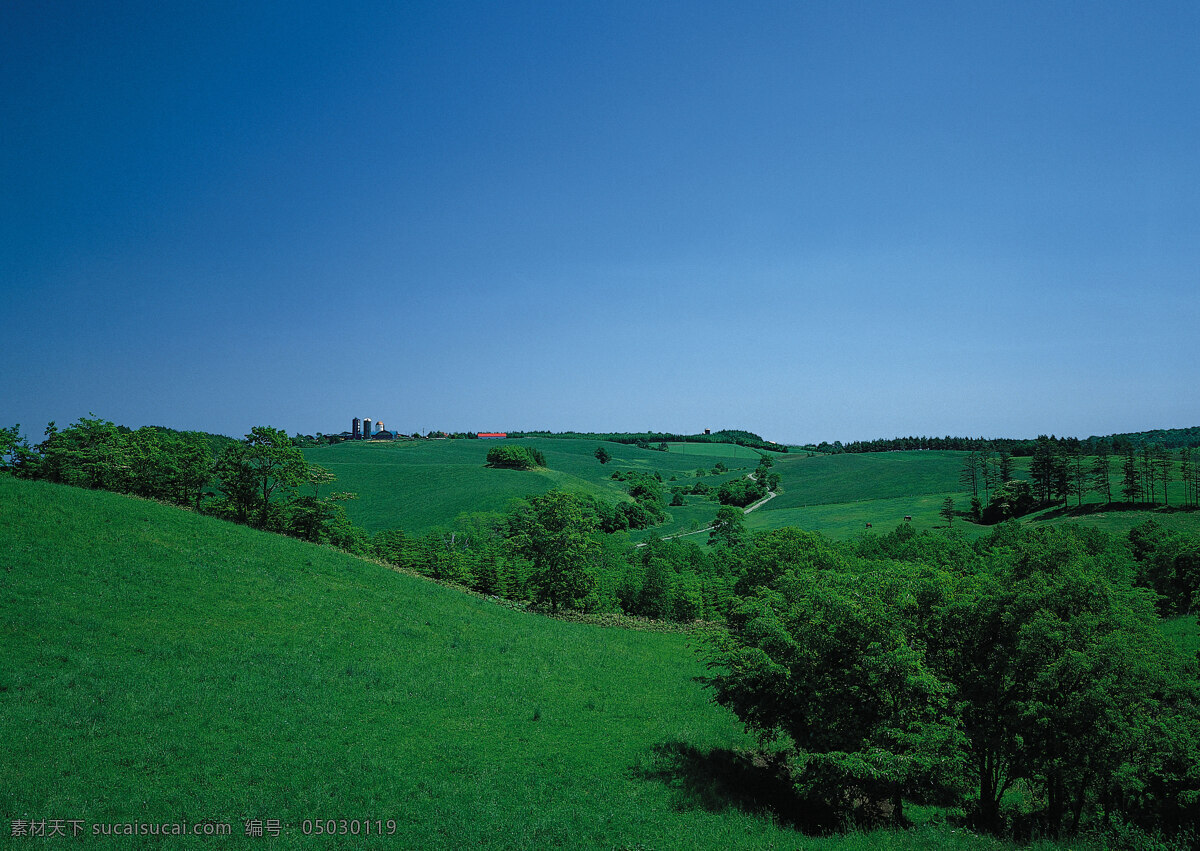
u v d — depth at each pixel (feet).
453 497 498.69
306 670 87.35
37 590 90.02
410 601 134.51
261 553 134.82
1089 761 64.64
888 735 62.69
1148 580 249.55
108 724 62.95
